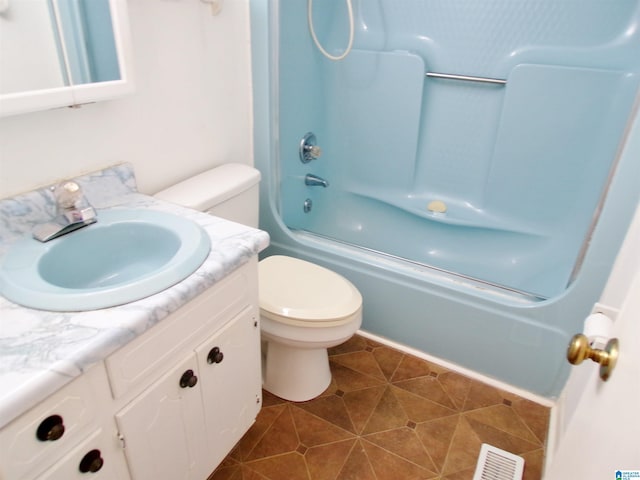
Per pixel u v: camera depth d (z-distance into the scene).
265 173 1.82
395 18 1.99
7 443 0.62
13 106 0.86
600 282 1.34
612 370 0.63
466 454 1.42
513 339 1.55
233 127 1.67
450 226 2.08
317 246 1.83
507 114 1.87
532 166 1.90
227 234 1.05
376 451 1.42
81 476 0.76
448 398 1.62
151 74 1.26
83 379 0.71
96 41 1.01
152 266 1.08
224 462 1.36
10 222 0.97
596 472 0.57
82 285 1.01
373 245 2.10
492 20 1.81
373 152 2.20
